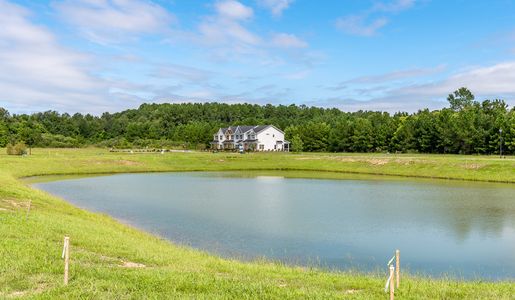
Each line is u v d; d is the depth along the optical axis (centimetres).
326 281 1319
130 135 15725
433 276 1747
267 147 12850
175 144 13838
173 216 3028
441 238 2417
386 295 1140
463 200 3847
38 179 5478
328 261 1959
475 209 3353
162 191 4450
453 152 9938
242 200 3822
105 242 1756
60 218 2250
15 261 1285
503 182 5356
